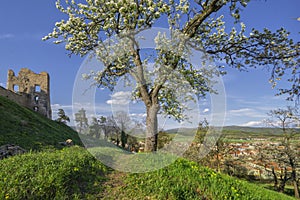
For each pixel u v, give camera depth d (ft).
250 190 18.94
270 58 28.48
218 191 15.57
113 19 25.79
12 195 12.21
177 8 27.40
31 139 40.06
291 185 75.15
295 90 22.66
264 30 29.37
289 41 27.78
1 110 57.98
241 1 26.50
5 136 37.32
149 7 23.94
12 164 16.76
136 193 15.15
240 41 30.27
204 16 26.35
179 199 14.34
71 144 43.86
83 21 28.22
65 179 15.12
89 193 14.93
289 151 62.13
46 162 17.31
